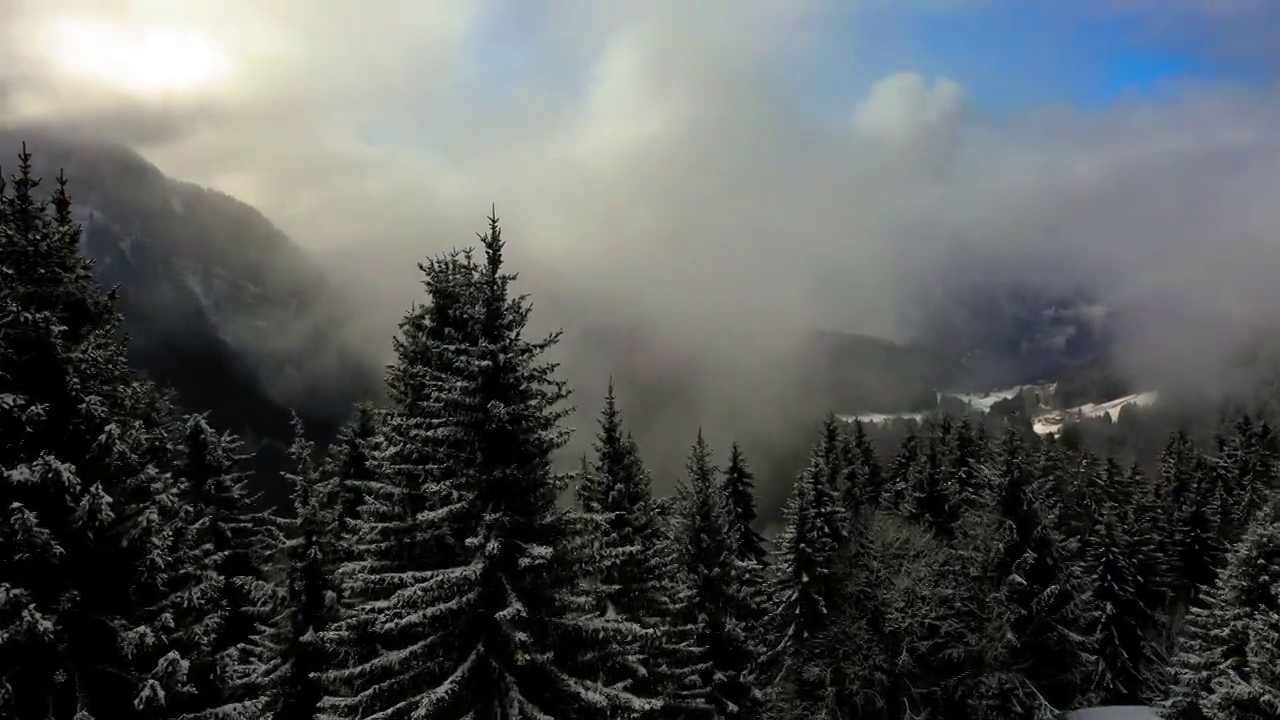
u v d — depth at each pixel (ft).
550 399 48.55
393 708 43.73
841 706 103.04
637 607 77.15
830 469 172.96
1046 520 112.88
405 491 52.49
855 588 106.83
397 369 58.75
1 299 39.60
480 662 44.57
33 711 37.19
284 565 71.51
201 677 45.93
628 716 47.39
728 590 87.45
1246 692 85.51
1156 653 134.41
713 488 93.35
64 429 40.42
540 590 46.83
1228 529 155.53
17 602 36.09
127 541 40.47
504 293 49.08
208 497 89.40
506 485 47.06
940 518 157.07
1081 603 112.68
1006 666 107.65
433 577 44.98
